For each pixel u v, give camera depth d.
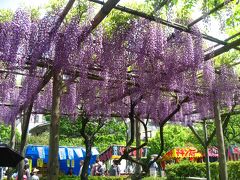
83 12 3.99
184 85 4.99
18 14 3.86
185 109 7.45
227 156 15.84
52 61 4.19
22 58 3.85
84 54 4.22
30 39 3.86
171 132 21.59
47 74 4.84
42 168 14.22
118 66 4.49
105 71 4.60
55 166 4.05
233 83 6.02
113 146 15.79
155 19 3.79
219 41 4.34
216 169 10.80
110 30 4.39
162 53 4.43
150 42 4.33
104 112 5.99
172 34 4.48
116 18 4.31
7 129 20.98
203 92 5.81
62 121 10.34
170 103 6.27
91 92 5.71
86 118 5.89
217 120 6.67
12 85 4.98
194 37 4.48
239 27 4.57
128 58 4.48
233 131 15.10
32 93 5.39
